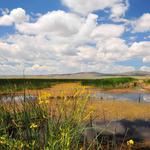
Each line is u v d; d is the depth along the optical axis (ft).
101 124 25.49
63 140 11.98
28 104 17.85
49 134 13.09
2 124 14.69
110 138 20.81
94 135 20.29
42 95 15.51
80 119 14.44
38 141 13.11
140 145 20.15
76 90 15.67
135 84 90.48
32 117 15.43
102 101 43.96
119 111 35.06
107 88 82.99
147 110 37.32
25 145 12.38
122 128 24.97
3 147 11.90
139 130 24.49
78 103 15.07
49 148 11.89
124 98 55.77
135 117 31.45
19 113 16.57
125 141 20.75
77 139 14.08
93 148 16.72
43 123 15.08
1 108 17.57
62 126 13.74
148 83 92.73
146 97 60.39
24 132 14.10
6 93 20.36
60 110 15.37
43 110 15.69
